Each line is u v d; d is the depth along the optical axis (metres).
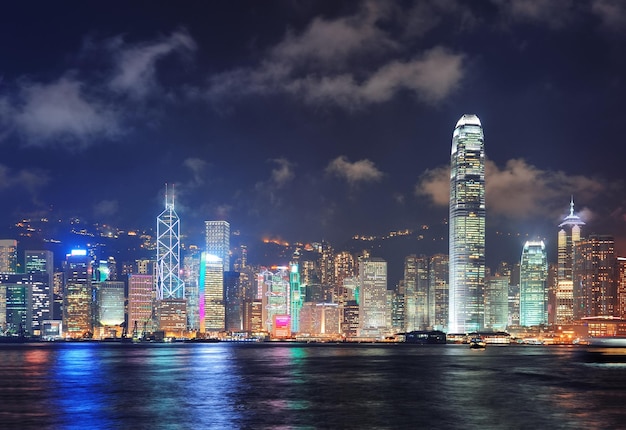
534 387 170.38
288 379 193.62
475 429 105.19
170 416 117.56
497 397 147.75
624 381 190.00
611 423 110.62
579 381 189.50
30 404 133.00
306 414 120.56
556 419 114.69
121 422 110.88
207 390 160.62
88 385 172.38
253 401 138.62
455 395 151.25
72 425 108.12
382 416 118.31
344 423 110.56
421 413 122.00
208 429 104.69
